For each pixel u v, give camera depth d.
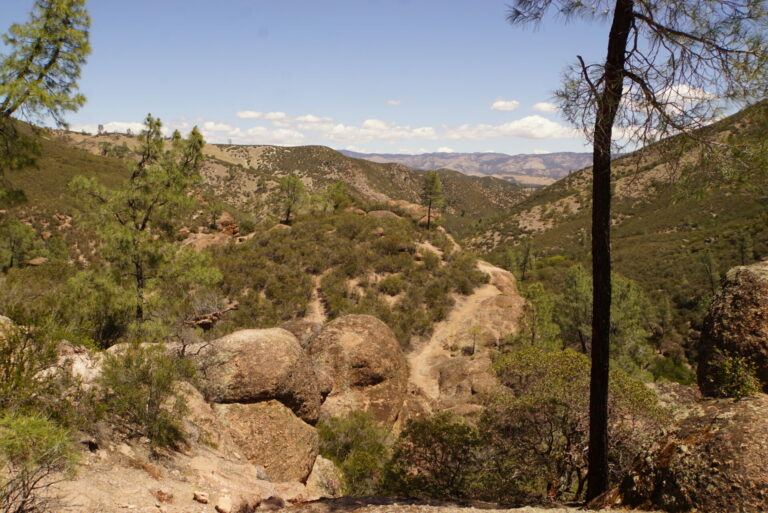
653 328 45.84
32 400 5.25
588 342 25.80
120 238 14.01
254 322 30.36
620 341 24.16
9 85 10.21
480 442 9.27
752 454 4.49
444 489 9.05
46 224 54.66
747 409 5.22
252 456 10.45
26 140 11.01
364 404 19.56
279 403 12.20
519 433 9.48
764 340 6.58
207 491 6.43
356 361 20.44
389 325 30.94
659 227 102.31
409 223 50.22
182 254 15.34
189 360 11.20
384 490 9.34
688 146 6.04
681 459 4.97
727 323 7.25
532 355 10.37
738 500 4.18
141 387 7.27
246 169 187.25
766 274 7.52
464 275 38.22
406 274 37.47
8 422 3.99
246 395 11.69
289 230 45.09
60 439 4.16
